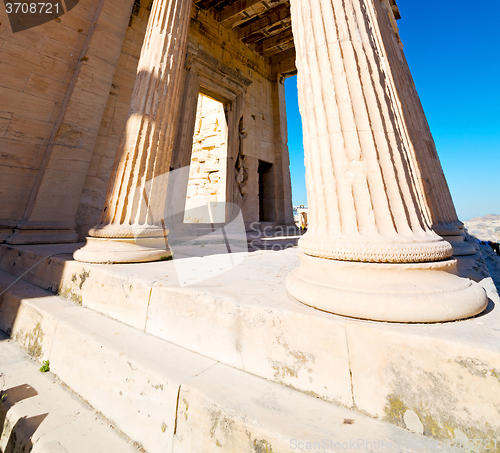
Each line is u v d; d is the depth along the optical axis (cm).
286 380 150
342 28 200
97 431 170
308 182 209
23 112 604
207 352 184
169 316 210
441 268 154
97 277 277
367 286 149
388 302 136
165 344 202
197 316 194
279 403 134
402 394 119
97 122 689
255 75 1242
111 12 728
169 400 151
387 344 124
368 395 126
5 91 580
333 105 188
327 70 196
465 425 104
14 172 586
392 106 197
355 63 191
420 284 146
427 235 169
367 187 172
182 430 143
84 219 671
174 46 411
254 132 1190
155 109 373
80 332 218
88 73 676
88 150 671
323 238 176
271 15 1065
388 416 120
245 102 1152
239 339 171
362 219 168
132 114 370
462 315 134
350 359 133
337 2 206
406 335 120
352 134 180
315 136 197
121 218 343
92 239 345
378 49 209
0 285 352
